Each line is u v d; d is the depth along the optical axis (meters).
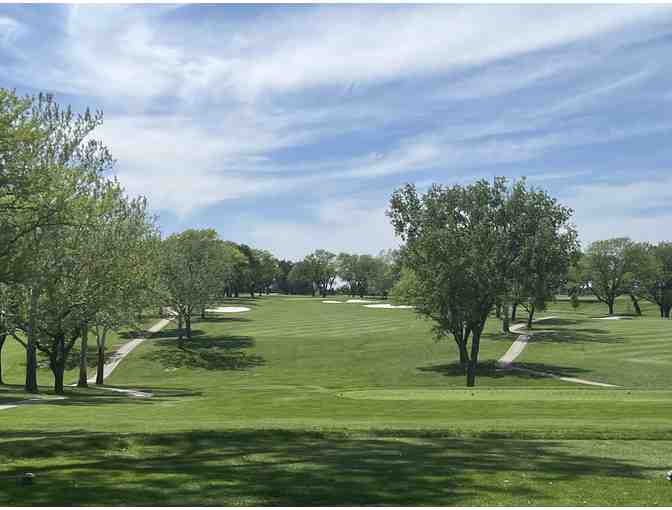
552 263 57.56
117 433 18.83
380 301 178.62
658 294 145.88
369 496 11.42
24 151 26.91
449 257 59.56
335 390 41.69
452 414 25.45
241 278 190.50
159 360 81.88
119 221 50.41
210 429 19.89
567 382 62.28
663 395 32.09
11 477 13.20
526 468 13.88
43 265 38.47
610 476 13.08
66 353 48.84
